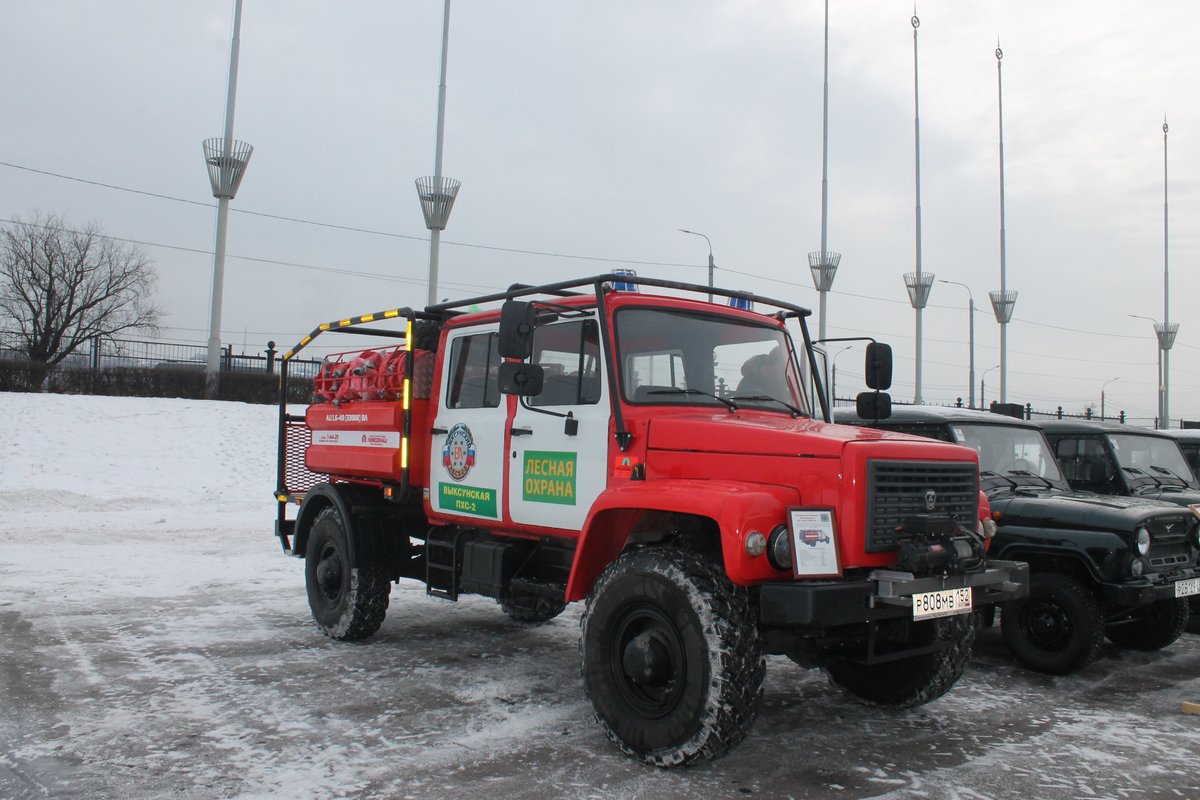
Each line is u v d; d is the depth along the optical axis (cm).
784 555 416
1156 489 897
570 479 525
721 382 547
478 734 478
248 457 2131
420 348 660
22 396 2353
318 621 702
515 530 573
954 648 515
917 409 817
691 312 550
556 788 405
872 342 583
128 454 2025
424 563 693
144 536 1262
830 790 411
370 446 675
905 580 412
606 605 454
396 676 591
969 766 449
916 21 3584
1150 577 641
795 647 457
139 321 4359
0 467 1825
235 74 3062
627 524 490
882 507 437
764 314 604
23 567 981
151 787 396
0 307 4066
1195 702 577
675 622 423
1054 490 756
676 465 481
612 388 499
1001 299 3591
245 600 835
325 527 705
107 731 468
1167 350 4034
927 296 3569
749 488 433
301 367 3092
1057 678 643
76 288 4138
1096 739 498
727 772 431
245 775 412
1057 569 671
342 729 481
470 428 600
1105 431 916
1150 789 422
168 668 595
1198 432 1192
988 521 524
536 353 565
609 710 448
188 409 2445
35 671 579
